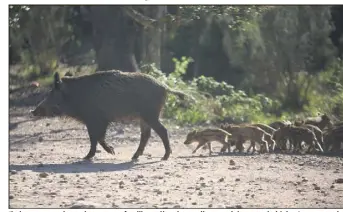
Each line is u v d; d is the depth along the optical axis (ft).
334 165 167.12
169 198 125.18
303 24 320.29
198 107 272.51
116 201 122.01
